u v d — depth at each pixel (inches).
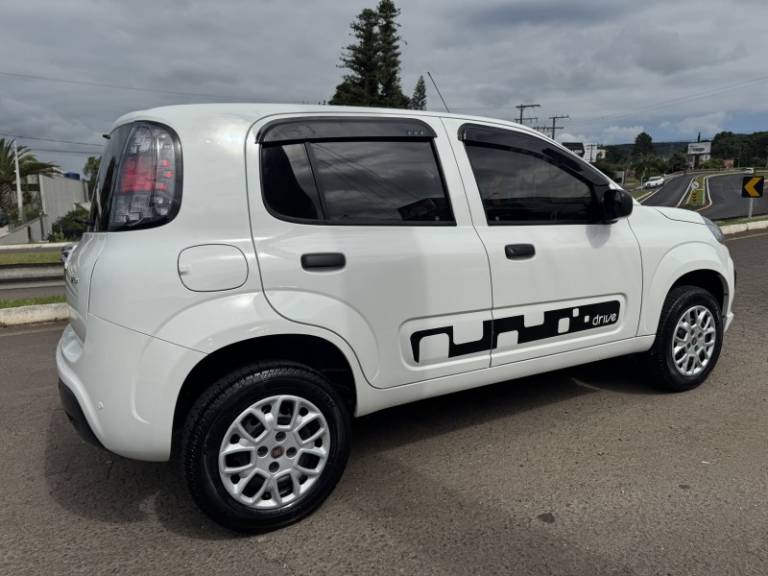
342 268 110.8
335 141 116.6
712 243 170.7
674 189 3002.0
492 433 145.2
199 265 99.7
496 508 112.0
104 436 99.7
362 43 1604.3
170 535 106.7
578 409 158.4
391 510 112.4
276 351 110.2
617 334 151.6
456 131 131.7
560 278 139.2
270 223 107.1
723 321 174.9
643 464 127.2
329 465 111.3
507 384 179.3
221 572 95.7
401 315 118.4
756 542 99.7
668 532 103.0
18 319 286.7
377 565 96.3
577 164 147.3
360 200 117.1
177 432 105.0
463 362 128.2
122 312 97.0
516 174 137.6
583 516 108.4
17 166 1600.6
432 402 166.9
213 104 112.4
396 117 125.3
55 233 1646.2
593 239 145.4
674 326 161.3
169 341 97.7
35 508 116.6
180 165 102.4
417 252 119.6
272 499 106.6
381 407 120.7
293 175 111.0
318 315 107.9
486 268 128.0
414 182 124.0
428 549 100.2
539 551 98.7
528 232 136.1
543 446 137.3
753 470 123.5
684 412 154.5
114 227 102.3
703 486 117.6
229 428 101.0
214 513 101.5
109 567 97.7
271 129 110.4
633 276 151.9
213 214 102.8
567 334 142.6
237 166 105.9
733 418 150.1
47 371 206.1
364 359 114.9
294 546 102.2
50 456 139.9
